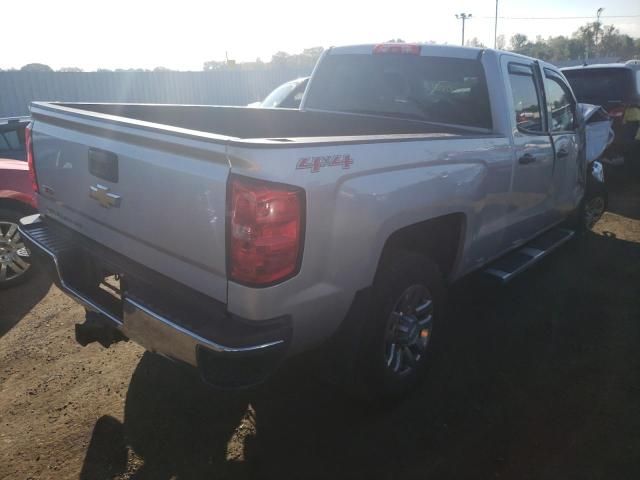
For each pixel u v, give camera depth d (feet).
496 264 14.07
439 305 10.90
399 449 9.26
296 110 15.24
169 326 7.55
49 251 9.99
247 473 8.65
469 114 13.04
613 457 9.07
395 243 10.09
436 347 11.15
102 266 9.52
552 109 15.56
